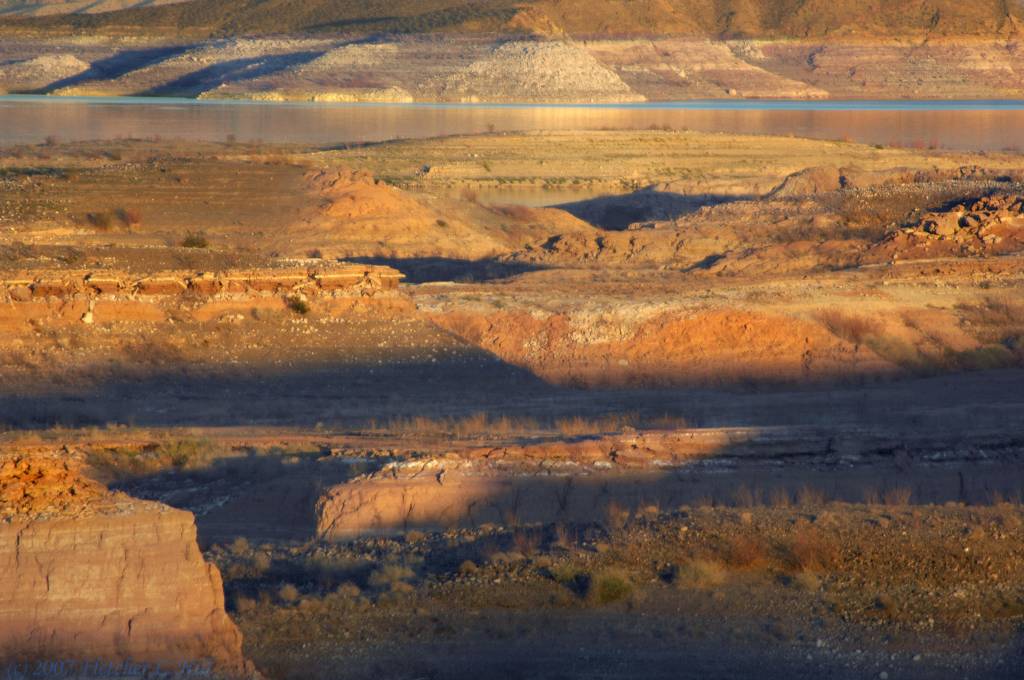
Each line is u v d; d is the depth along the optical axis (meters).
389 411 116.94
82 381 124.25
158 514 49.66
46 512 49.38
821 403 119.00
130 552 48.69
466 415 114.88
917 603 60.16
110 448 88.69
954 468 89.12
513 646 56.50
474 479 79.25
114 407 117.56
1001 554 63.91
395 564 65.50
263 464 86.00
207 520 76.75
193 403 119.94
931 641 57.31
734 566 63.78
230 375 127.94
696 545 65.31
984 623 58.81
